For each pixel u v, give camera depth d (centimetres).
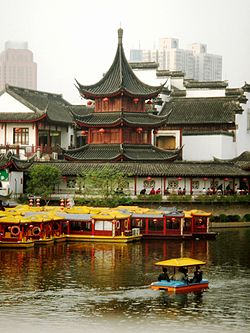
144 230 12481
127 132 15200
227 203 14600
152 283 8225
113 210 12294
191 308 7481
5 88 16400
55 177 14150
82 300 7744
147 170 14412
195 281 8194
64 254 10581
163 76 19600
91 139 15388
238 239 12488
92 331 6781
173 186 14638
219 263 9994
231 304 7638
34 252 10725
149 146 15338
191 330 6831
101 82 15500
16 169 13900
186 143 17900
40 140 16838
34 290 8175
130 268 9506
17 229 11038
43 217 11556
